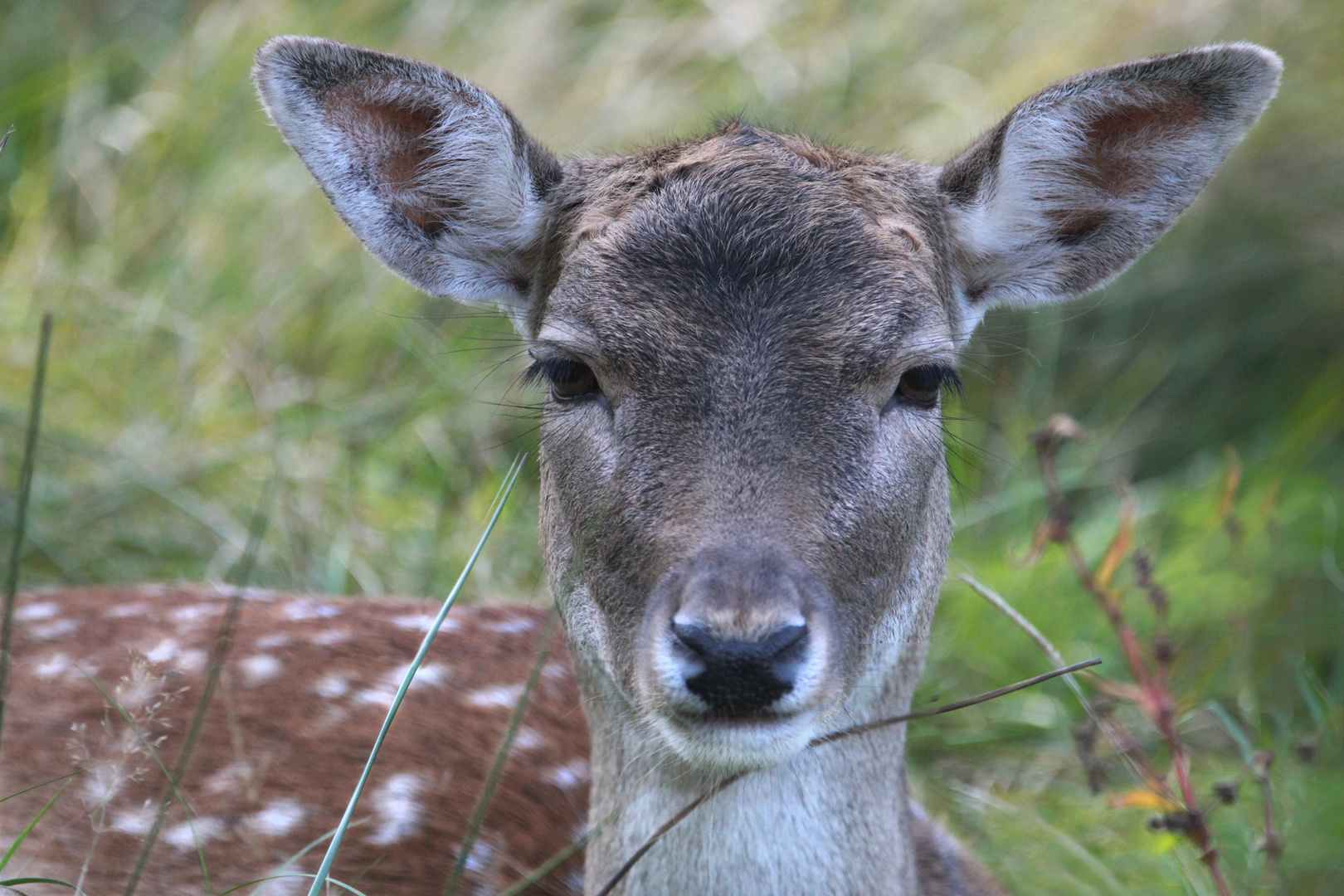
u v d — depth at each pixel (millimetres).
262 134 14273
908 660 6750
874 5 15656
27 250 13242
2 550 10453
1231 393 13320
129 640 8523
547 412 6465
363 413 12125
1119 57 14523
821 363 5945
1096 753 10109
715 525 5668
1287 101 13930
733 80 14688
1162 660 7871
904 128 14234
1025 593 10938
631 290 6074
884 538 6113
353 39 14844
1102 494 12836
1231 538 10656
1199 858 8109
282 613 8781
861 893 6469
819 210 6227
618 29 15164
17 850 7566
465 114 6852
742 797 6262
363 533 11156
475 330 12859
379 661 8375
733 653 5406
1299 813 8570
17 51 14898
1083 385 13445
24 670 8344
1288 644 10508
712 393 5895
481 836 7453
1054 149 6969
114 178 13867
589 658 6504
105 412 11883
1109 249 7344
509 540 11281
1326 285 13344
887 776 6617
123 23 15680
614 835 6520
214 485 11352
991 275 7246
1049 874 8992
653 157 6762
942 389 6758
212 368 12352
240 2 15125
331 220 13492
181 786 7676
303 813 7547
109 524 11016
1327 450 12039
